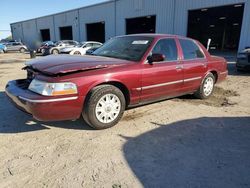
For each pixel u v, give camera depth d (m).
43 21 46.00
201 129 4.38
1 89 7.46
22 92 3.85
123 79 4.27
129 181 2.87
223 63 6.70
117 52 4.98
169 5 21.52
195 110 5.41
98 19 30.86
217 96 6.72
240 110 5.47
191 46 5.77
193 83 5.74
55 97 3.63
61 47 24.20
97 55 5.07
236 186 2.82
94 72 3.99
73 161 3.27
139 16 24.77
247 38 16.78
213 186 2.82
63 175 2.96
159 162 3.29
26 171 3.04
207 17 31.14
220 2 17.94
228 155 3.50
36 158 3.33
